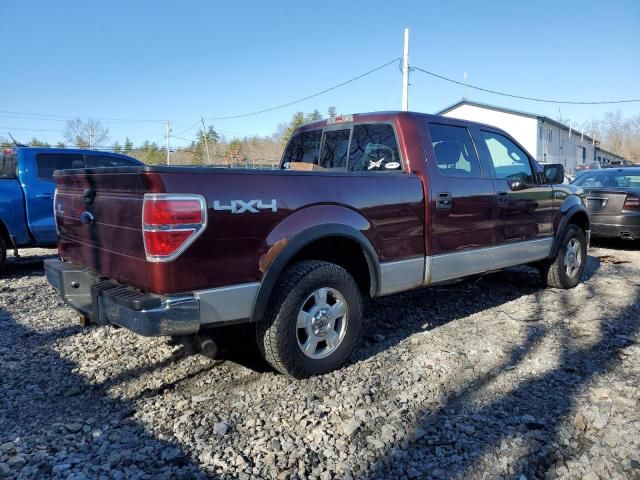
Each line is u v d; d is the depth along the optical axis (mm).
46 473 2459
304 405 3162
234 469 2520
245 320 3150
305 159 5301
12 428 2885
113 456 2605
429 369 3725
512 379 3545
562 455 2635
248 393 3344
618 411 3078
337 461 2590
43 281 6801
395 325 4777
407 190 4027
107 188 3211
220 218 2955
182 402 3209
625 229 8945
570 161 52406
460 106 43562
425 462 2586
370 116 4543
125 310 2912
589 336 4438
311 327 3480
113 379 3561
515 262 5215
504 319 4957
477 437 2805
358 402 3195
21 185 7211
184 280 2865
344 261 4004
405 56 25109
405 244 4027
